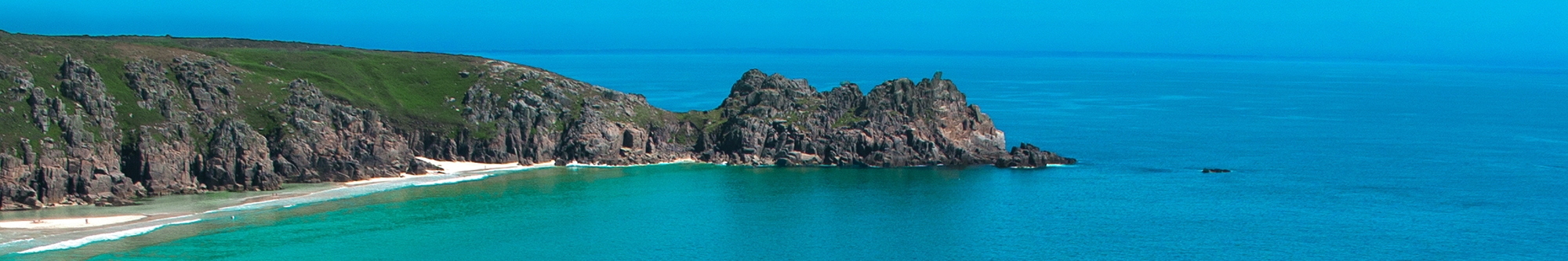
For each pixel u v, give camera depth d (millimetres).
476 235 194125
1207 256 188375
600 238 194625
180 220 194000
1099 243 196250
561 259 180500
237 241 182125
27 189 197250
